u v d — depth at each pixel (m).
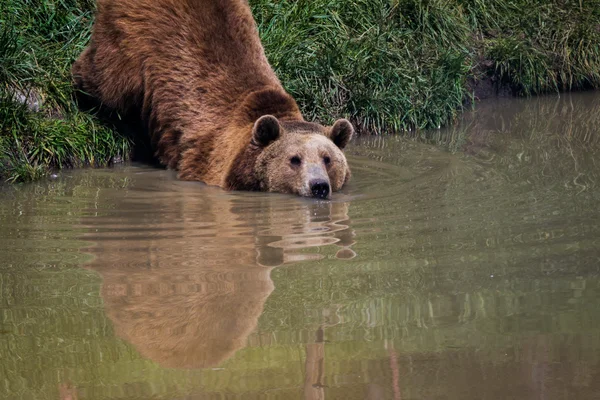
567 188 11.42
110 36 14.10
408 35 18.61
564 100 20.22
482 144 15.37
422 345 6.18
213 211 10.77
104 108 14.59
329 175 12.08
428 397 5.41
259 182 12.30
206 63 13.79
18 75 14.08
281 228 9.74
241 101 13.53
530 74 20.55
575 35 21.70
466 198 11.08
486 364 5.82
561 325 6.51
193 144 13.52
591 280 7.50
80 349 6.26
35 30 15.12
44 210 10.83
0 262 8.42
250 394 5.46
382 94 16.95
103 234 9.51
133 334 6.51
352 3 18.25
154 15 13.94
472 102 19.39
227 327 6.59
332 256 8.48
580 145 14.97
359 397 5.39
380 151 14.95
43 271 8.09
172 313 6.91
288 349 6.13
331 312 6.86
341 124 12.90
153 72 13.91
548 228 9.34
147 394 5.51
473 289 7.36
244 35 14.20
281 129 12.41
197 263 8.29
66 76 14.67
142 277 7.86
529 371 5.75
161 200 11.53
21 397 5.51
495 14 21.69
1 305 7.16
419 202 10.99
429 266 8.06
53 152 13.61
